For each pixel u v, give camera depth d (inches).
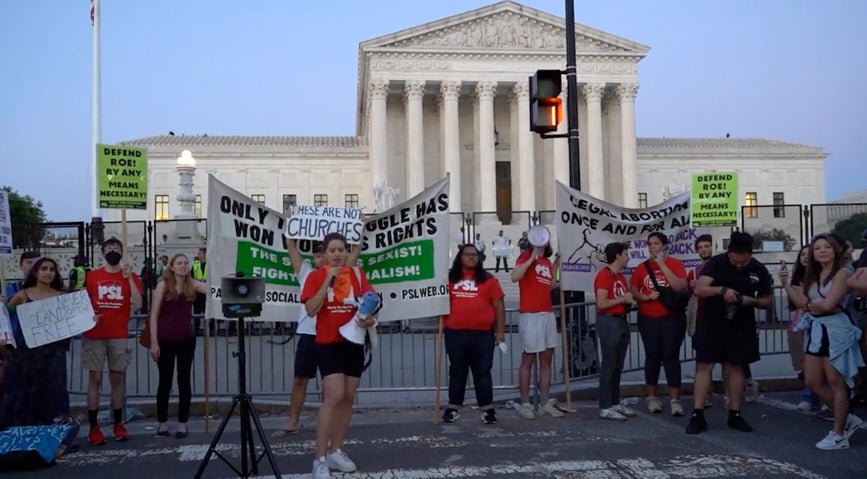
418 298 382.9
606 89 2410.2
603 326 386.9
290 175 2573.8
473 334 380.5
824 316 316.5
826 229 976.9
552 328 398.9
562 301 414.3
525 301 395.5
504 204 2493.8
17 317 345.1
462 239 1099.9
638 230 435.8
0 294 377.7
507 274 1326.3
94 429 354.9
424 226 384.8
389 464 300.4
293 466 304.0
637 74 2363.4
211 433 375.2
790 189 2716.5
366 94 2524.6
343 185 2586.1
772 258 984.3
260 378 467.5
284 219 376.2
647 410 414.0
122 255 416.5
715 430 354.9
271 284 371.2
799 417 384.2
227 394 445.7
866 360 372.5
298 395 367.2
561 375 478.9
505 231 1385.3
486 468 291.3
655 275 389.4
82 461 319.9
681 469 284.5
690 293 402.3
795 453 307.1
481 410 422.3
